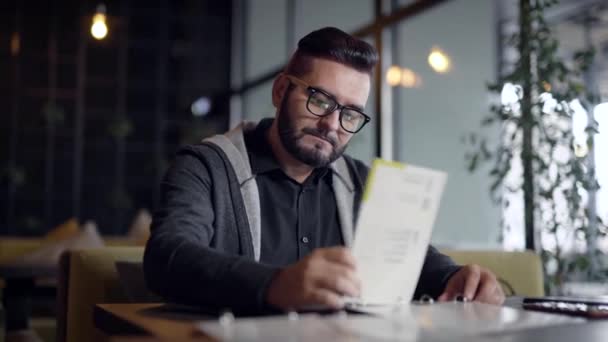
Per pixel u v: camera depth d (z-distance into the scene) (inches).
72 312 72.2
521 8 115.3
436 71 211.6
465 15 214.4
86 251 73.0
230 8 289.6
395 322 30.3
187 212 46.1
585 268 107.7
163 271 38.5
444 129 213.5
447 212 216.4
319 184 58.7
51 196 269.4
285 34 257.0
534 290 84.8
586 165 108.6
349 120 49.8
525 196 110.7
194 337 28.4
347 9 238.2
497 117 118.1
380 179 35.6
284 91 51.9
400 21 177.6
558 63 109.4
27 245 190.7
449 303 39.1
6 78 268.2
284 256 55.7
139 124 279.7
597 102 110.4
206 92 285.7
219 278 35.6
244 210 53.6
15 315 120.2
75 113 274.1
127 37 280.4
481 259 83.6
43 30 273.0
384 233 36.6
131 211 275.3
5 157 266.7
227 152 54.9
